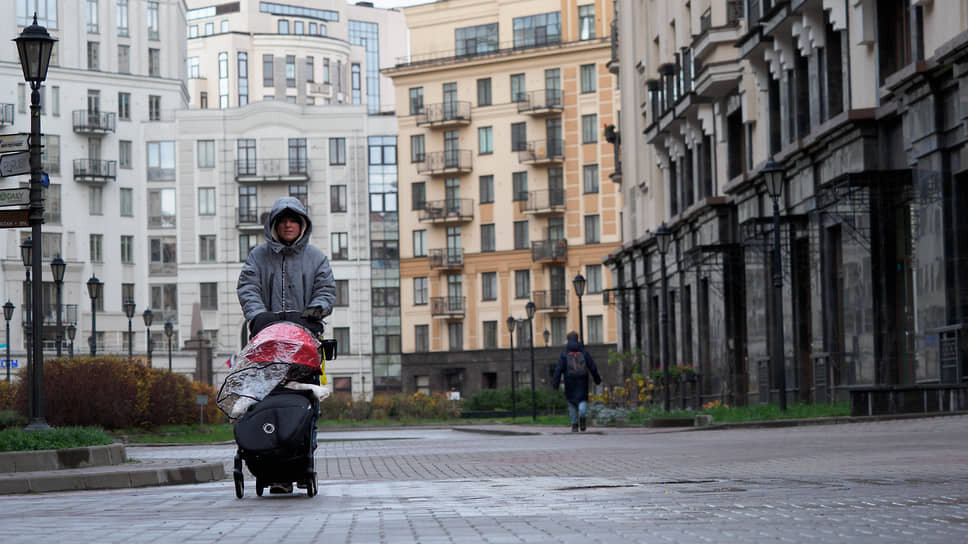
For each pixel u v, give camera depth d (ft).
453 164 273.54
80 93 279.28
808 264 109.19
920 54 82.89
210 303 283.18
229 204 284.41
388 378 280.92
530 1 269.85
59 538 22.18
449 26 278.05
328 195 284.61
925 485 29.27
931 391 73.00
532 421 140.77
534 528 21.98
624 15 184.24
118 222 280.72
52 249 272.72
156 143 286.05
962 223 77.71
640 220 176.86
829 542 18.49
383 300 281.74
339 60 467.52
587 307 264.11
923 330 81.15
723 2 124.26
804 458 43.45
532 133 268.00
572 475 39.68
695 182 143.95
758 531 20.38
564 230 265.75
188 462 50.42
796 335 108.99
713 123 135.44
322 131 284.41
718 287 130.93
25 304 268.00
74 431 50.85
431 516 25.31
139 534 22.71
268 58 456.45
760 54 117.39
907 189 86.74
